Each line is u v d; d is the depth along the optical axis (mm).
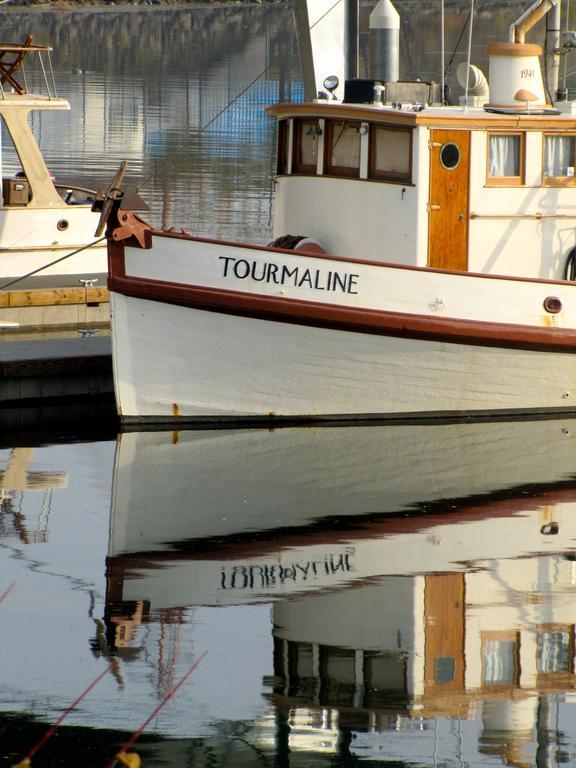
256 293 50125
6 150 113250
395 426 53000
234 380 51938
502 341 52281
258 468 46562
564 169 53438
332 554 37531
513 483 45156
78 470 46281
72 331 68000
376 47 57906
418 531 39750
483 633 32062
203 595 34312
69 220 71500
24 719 27438
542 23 119625
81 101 162000
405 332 51219
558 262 53844
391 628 32312
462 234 52312
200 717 27719
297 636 31625
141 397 51906
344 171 53281
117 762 25766
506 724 27734
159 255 49938
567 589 35062
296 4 60312
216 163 118938
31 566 36312
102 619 32594
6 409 55500
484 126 51531
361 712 28141
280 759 26234
